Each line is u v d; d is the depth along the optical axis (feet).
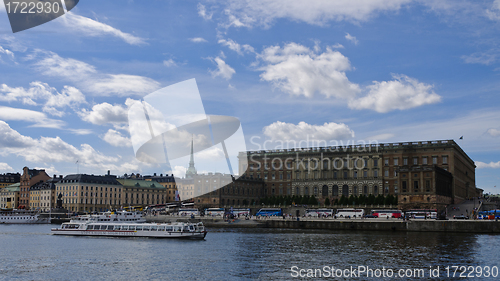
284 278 206.59
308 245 329.31
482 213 549.95
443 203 650.84
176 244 341.62
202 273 218.79
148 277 209.97
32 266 239.91
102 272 222.48
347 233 443.32
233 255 276.82
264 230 488.85
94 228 417.08
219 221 567.18
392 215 569.64
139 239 381.19
